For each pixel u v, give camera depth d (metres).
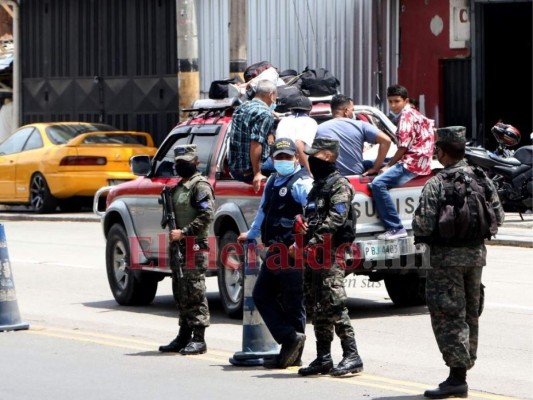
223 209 27.97
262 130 27.05
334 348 24.78
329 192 20.83
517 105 54.34
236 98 29.44
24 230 52.03
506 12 53.84
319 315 21.28
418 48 53.84
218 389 20.67
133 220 31.03
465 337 19.12
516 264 36.41
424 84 53.81
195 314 24.02
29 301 32.34
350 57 54.97
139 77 64.94
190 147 23.72
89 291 34.19
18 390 20.86
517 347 24.20
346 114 28.16
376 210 27.33
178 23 50.47
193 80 50.50
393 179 27.31
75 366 23.02
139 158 30.23
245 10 49.16
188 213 23.70
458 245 19.02
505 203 44.28
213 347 25.00
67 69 67.56
